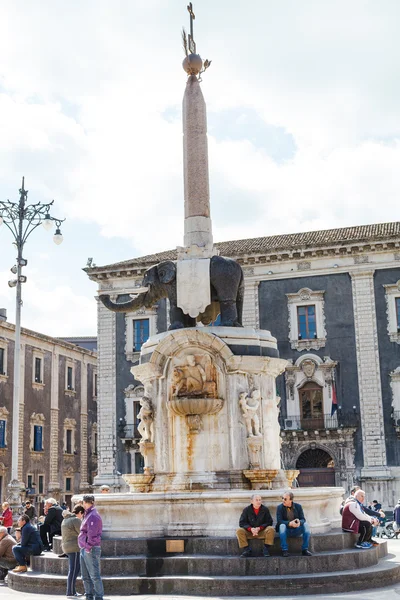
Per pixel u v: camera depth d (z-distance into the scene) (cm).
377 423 4256
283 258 4559
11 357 5200
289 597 1076
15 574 1278
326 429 4259
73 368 6059
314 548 1226
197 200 1641
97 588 1041
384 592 1111
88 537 1048
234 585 1105
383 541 1448
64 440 5812
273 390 1511
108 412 4747
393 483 4169
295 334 4491
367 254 4434
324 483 4284
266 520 1195
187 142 1675
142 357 1559
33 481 5331
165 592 1124
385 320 4359
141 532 1288
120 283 4862
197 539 1221
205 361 1446
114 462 4672
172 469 1436
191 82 1706
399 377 4256
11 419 5128
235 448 1412
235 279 1555
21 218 2509
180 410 1421
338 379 4375
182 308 1541
